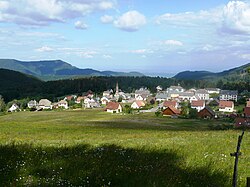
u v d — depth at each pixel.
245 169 11.58
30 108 199.12
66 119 128.62
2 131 41.62
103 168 10.51
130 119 117.69
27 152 13.39
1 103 189.88
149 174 9.77
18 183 8.93
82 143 17.88
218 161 12.77
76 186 8.87
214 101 192.50
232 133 27.78
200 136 24.20
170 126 89.75
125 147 15.88
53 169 10.45
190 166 11.41
